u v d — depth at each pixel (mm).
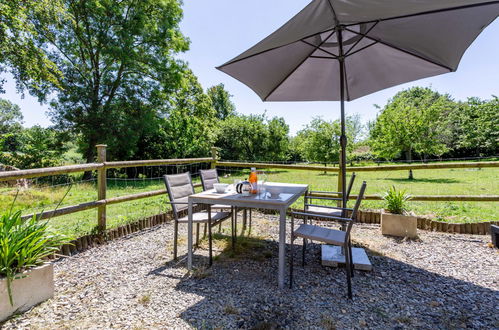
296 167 4473
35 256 1890
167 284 2176
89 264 2574
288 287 2135
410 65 2727
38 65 8648
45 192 6430
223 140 17953
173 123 14836
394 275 2361
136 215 4277
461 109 20344
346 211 2654
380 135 13445
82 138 12430
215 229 3750
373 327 1630
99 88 12352
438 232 3562
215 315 1745
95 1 10961
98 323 1655
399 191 3572
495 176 11273
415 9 1554
